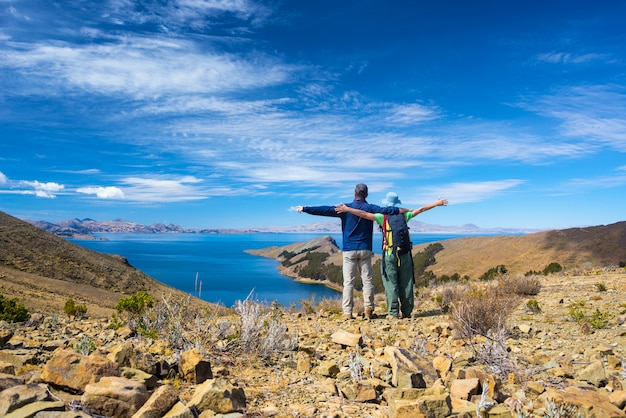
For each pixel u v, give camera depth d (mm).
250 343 5566
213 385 3350
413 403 3184
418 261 134875
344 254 10234
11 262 52906
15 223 65125
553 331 7820
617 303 10742
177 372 4312
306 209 10109
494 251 119688
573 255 98250
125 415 2963
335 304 13266
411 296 10031
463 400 3678
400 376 4176
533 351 6352
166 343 5590
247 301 6285
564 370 5152
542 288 14781
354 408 3641
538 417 3508
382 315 10531
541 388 4363
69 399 3178
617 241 95750
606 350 6082
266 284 188000
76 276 56906
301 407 3576
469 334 7023
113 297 41219
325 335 7492
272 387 4211
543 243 109500
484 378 4312
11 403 2627
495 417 3348
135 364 4012
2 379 2988
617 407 3779
